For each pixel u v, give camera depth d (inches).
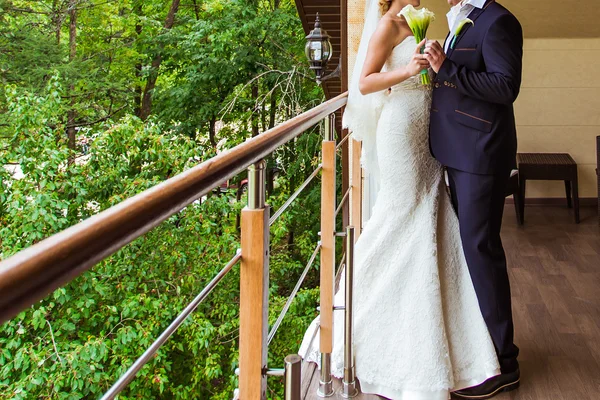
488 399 82.3
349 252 80.1
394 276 82.6
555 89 219.5
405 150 83.7
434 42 77.0
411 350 80.3
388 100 86.0
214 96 542.6
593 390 84.7
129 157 338.6
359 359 82.7
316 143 481.1
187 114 537.6
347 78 163.9
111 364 283.7
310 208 501.0
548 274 139.8
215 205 345.7
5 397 250.1
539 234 178.5
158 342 34.7
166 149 340.5
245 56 496.1
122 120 345.7
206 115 520.1
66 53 479.8
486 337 83.1
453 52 81.3
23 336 277.9
